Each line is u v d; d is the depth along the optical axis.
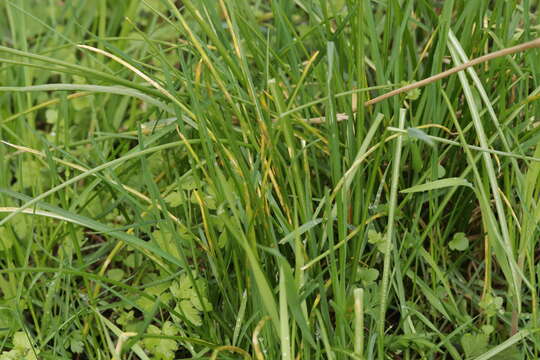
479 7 0.84
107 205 0.95
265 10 1.16
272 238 0.80
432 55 0.87
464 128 0.86
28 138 0.99
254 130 0.85
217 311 0.86
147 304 0.85
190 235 0.83
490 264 0.84
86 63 1.10
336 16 0.88
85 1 1.17
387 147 0.86
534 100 0.83
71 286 0.90
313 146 0.85
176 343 0.82
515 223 0.85
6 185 0.94
